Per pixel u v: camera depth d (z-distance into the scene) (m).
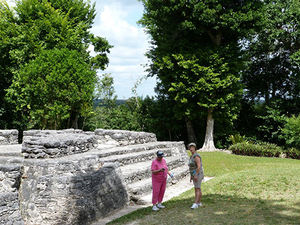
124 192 10.67
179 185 13.60
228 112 25.19
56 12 27.27
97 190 9.35
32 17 27.44
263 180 10.73
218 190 10.26
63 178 8.84
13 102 27.64
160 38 28.95
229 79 23.98
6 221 7.93
